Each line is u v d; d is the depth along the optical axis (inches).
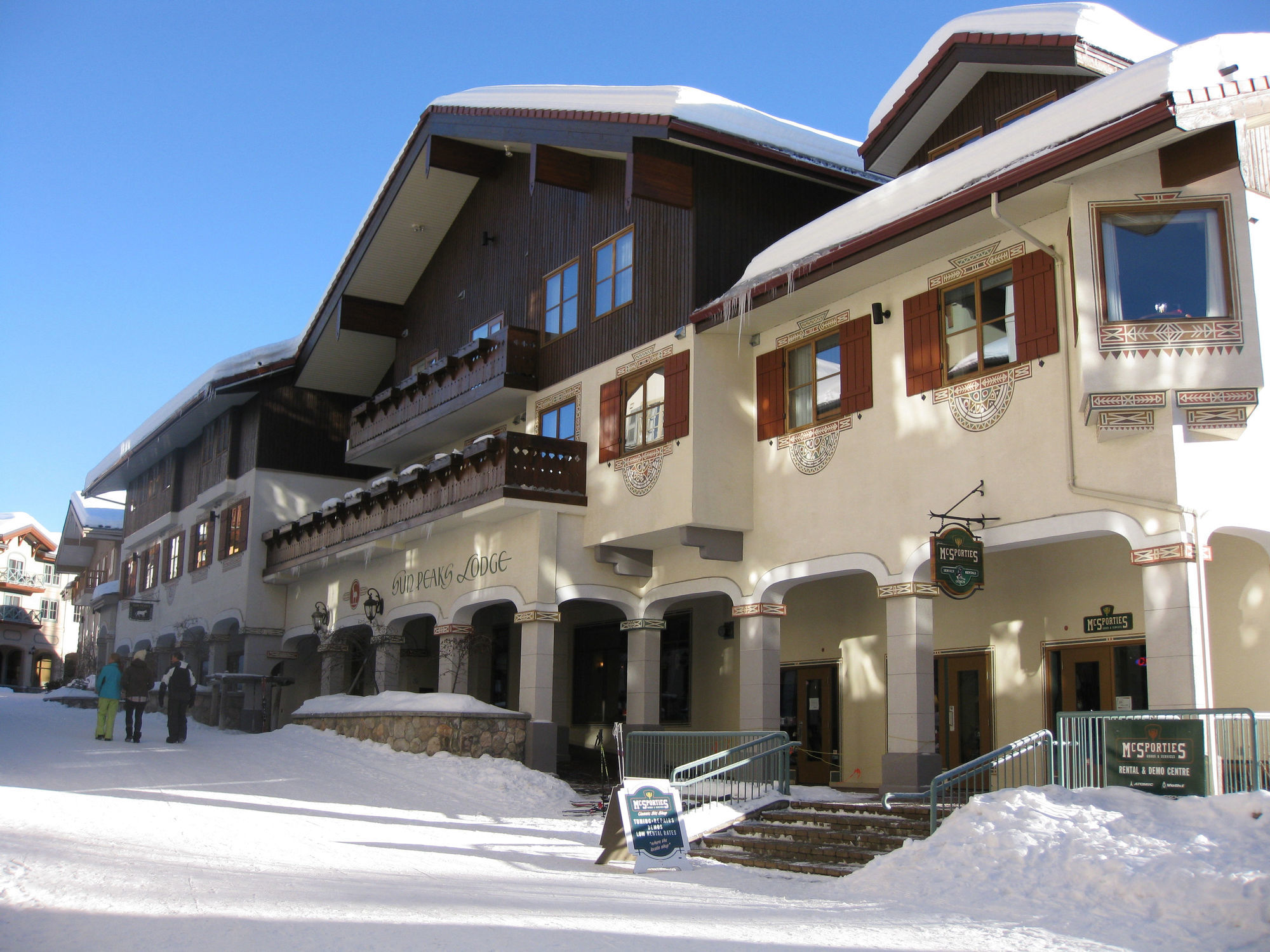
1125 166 522.6
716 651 912.3
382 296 1174.3
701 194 772.6
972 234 599.2
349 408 1326.3
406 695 864.9
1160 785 405.7
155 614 1566.2
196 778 681.6
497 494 818.8
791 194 812.6
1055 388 562.3
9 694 1819.6
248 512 1264.8
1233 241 507.5
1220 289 507.8
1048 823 386.9
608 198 865.5
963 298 620.7
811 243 679.1
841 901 374.6
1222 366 502.3
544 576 813.2
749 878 446.3
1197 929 308.5
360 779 728.3
